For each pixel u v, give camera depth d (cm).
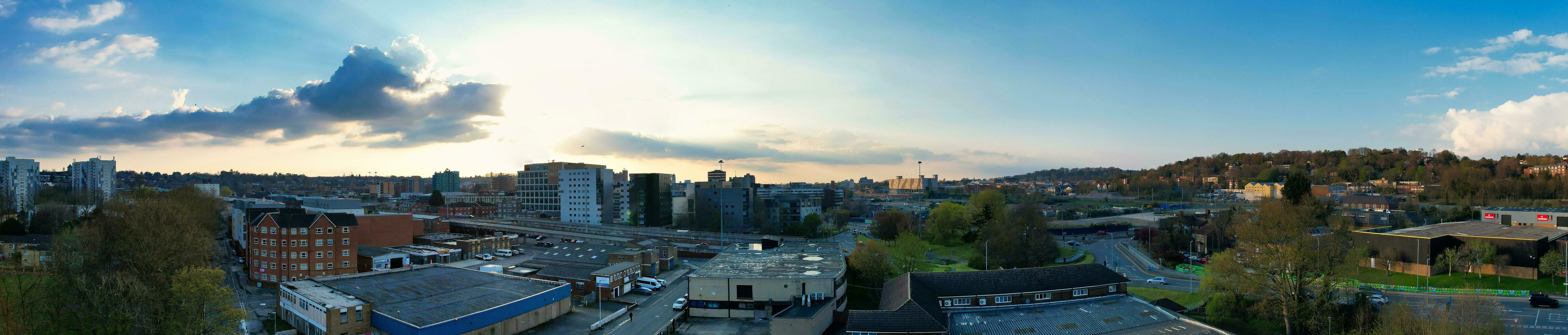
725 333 9756
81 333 8556
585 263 14788
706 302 10731
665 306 11562
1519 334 9056
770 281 10525
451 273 12125
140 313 8562
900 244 13488
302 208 19012
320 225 12950
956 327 8850
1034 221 16600
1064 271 10169
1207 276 11038
